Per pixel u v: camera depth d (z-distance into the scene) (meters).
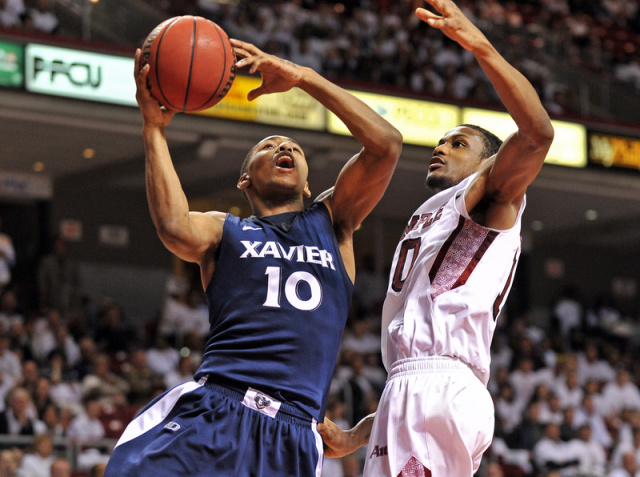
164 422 2.98
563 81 15.37
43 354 11.11
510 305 18.11
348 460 9.08
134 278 14.98
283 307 3.06
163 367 11.62
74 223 14.84
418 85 14.48
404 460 3.15
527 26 16.61
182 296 13.15
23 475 7.98
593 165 14.87
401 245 3.52
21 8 11.51
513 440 10.99
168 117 3.10
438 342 3.22
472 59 15.83
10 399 8.84
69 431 9.20
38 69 11.33
